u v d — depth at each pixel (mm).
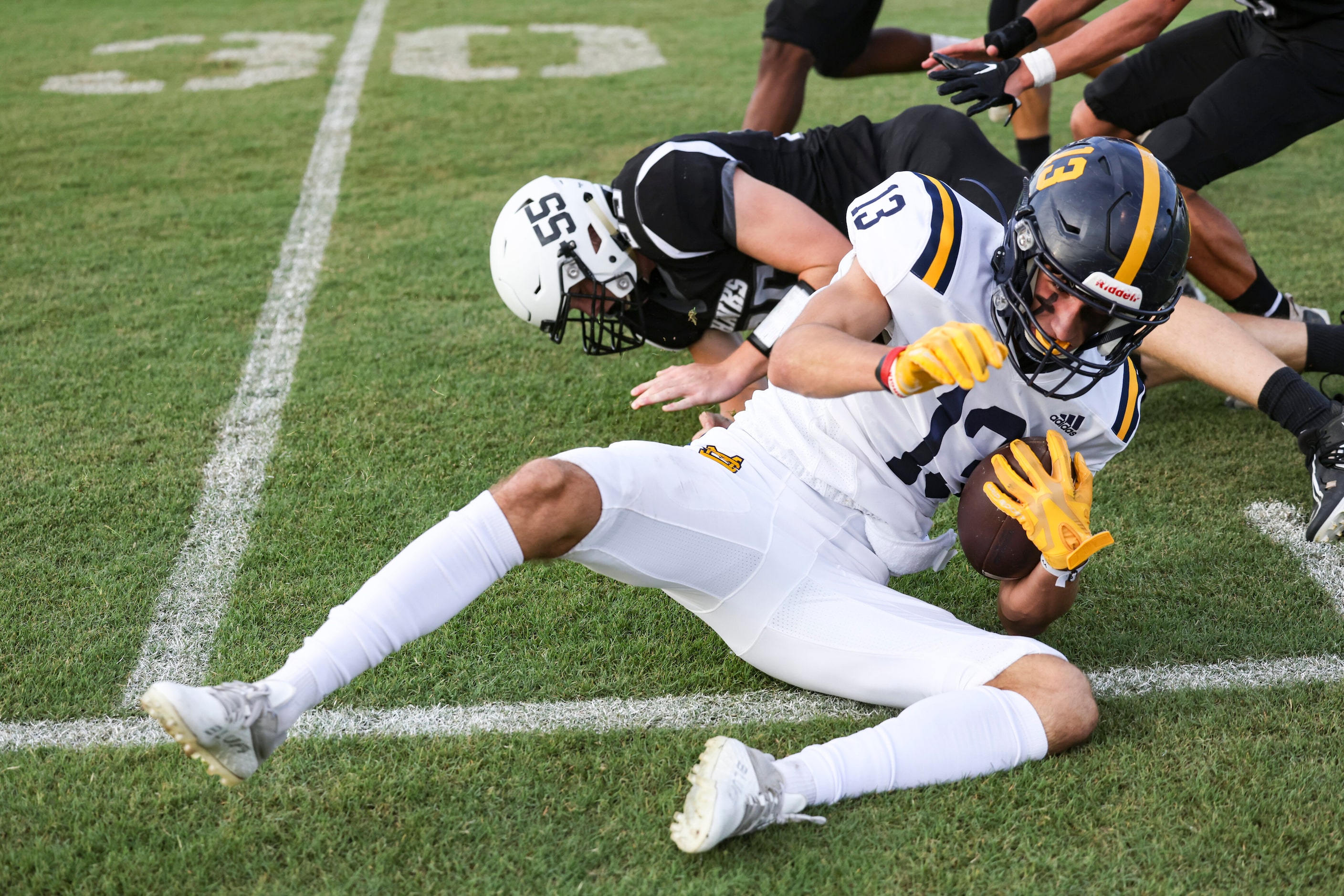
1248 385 4898
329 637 3111
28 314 7312
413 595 3154
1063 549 3402
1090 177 3123
